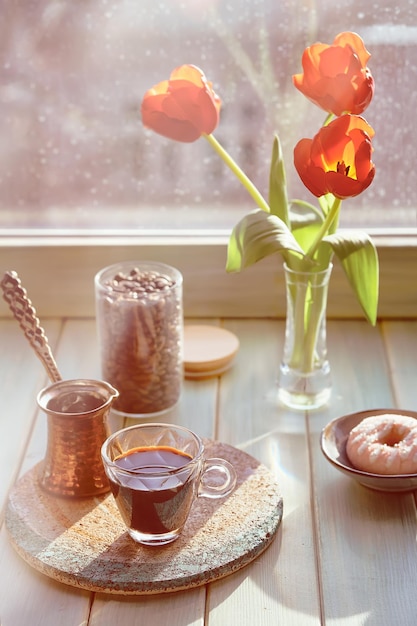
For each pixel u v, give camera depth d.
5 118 1.15
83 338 1.14
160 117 0.93
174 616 0.77
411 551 0.83
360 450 0.89
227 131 1.15
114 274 1.03
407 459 0.87
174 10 1.11
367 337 1.14
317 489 0.89
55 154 1.16
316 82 0.88
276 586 0.79
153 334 0.98
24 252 1.17
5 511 0.87
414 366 1.08
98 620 0.77
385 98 1.12
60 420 0.86
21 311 0.90
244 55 1.12
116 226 1.19
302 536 0.84
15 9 1.11
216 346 1.09
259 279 1.17
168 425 0.86
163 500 0.80
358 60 0.86
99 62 1.13
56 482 0.88
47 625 0.76
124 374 0.99
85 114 1.15
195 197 1.18
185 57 1.13
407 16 1.09
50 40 1.12
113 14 1.11
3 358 1.10
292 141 1.15
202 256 1.16
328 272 0.97
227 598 0.78
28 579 0.81
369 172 0.84
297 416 1.00
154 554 0.81
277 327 1.17
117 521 0.85
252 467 0.91
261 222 0.94
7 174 1.17
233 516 0.85
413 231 1.16
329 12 1.10
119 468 0.81
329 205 0.99
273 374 1.07
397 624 0.76
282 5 1.10
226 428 0.98
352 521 0.86
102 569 0.80
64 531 0.84
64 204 1.18
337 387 1.04
